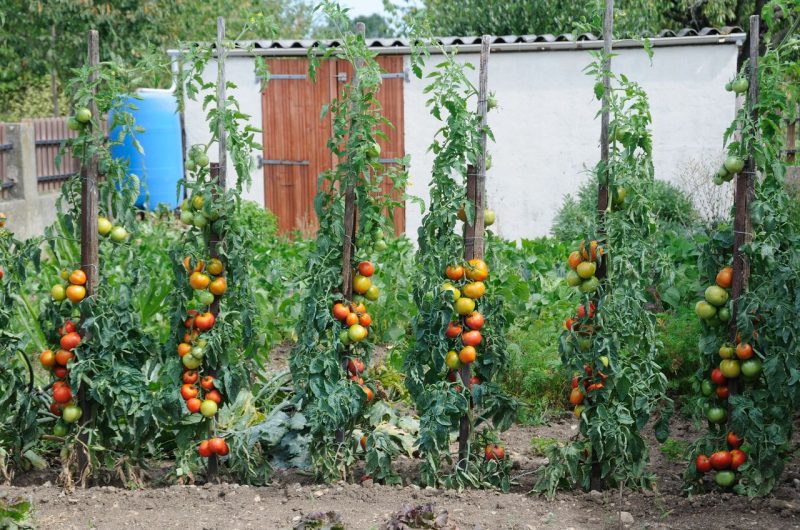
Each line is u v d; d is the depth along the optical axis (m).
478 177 4.59
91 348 4.73
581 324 4.55
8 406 4.93
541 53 13.14
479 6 20.78
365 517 4.28
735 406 4.42
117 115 4.70
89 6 18.30
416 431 5.33
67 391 4.77
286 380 6.25
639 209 4.44
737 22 20.30
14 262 4.94
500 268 4.84
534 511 4.39
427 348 4.62
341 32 4.69
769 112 4.38
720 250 4.58
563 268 8.73
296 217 14.03
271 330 7.68
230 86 4.71
